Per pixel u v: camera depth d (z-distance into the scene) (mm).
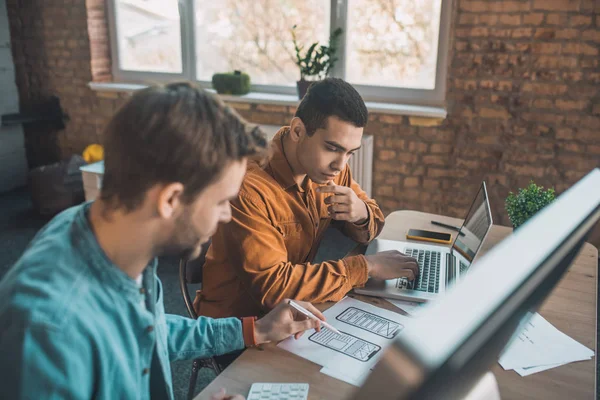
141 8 4223
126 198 751
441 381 484
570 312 1381
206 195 778
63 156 4707
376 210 1852
